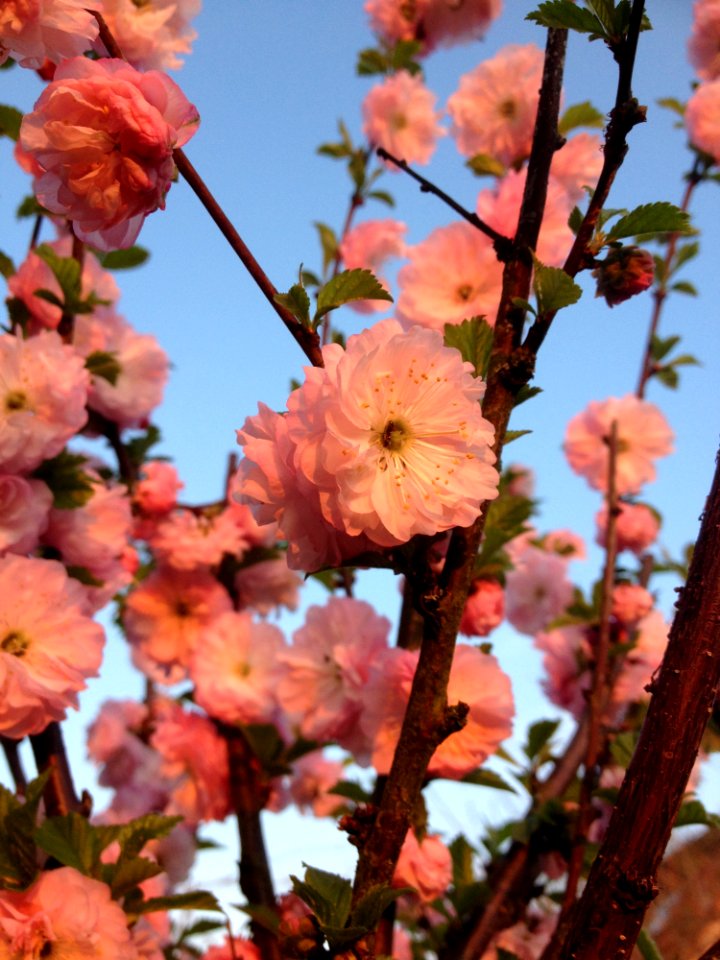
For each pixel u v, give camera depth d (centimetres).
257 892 51
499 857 52
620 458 78
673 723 29
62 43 35
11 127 39
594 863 29
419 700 31
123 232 33
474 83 51
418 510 30
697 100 61
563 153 47
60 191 33
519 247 35
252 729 55
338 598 49
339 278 32
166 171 32
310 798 65
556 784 52
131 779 75
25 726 42
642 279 36
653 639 60
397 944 57
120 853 40
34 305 54
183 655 59
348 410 30
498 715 42
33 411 47
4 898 38
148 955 42
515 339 34
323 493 30
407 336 31
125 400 60
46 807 44
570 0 32
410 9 64
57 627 43
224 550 59
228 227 32
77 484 48
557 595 73
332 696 48
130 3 42
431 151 66
